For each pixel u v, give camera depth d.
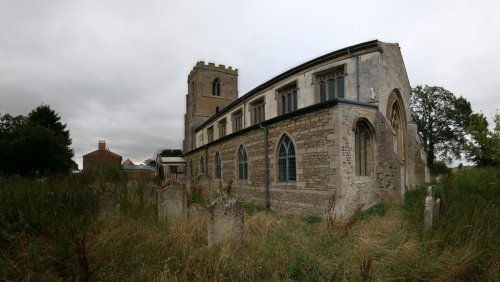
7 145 24.83
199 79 38.66
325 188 9.91
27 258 4.09
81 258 4.11
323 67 14.46
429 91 37.31
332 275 4.60
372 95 12.40
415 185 15.30
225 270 4.64
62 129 41.97
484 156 7.27
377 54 12.51
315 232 6.82
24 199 6.03
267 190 13.04
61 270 4.30
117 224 6.38
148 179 15.78
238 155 16.64
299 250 5.46
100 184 12.05
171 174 33.56
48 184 10.26
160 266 4.59
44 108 40.53
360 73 12.93
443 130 36.44
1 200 5.61
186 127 44.50
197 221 6.82
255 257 5.16
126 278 4.18
